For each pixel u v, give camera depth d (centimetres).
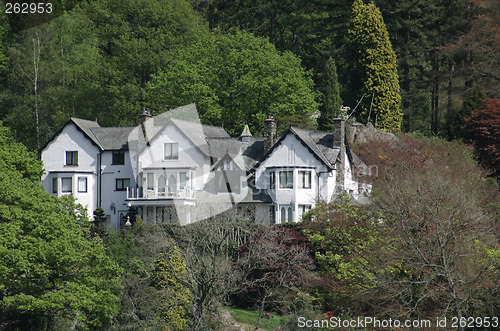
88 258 7950
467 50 13988
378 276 6844
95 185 11250
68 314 7769
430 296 6619
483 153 11219
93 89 14700
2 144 10206
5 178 8156
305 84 14200
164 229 9088
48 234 7719
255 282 8738
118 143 11250
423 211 6856
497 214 8431
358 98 14662
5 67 14538
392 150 10562
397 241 7100
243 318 8481
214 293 7850
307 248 9100
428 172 7594
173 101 13688
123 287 8012
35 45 14175
